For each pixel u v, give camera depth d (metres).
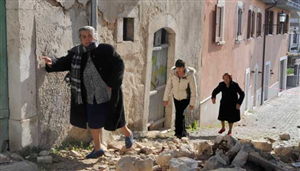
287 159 6.75
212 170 5.52
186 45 11.86
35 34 6.41
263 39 25.62
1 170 5.64
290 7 28.02
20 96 6.23
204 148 6.48
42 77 6.61
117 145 7.82
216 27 14.80
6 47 6.22
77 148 7.30
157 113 10.76
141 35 9.27
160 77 10.77
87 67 6.23
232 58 18.12
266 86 28.06
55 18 6.78
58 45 6.89
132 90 9.11
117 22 8.41
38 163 6.22
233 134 12.16
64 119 7.16
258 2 23.14
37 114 6.59
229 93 11.09
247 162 5.96
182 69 9.20
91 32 6.20
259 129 14.17
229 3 16.78
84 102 6.41
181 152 6.25
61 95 7.03
